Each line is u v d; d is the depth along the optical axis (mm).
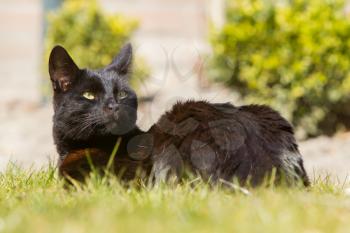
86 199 6891
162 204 6598
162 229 5664
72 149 8547
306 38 15250
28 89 22000
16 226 5840
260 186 7082
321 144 14844
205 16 24031
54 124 8570
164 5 27797
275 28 15672
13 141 16453
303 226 5777
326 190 7742
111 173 7781
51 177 8266
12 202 7004
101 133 8367
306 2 16188
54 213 6324
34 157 14711
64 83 8430
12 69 24516
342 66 15141
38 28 27422
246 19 16141
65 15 18312
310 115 15477
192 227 5742
